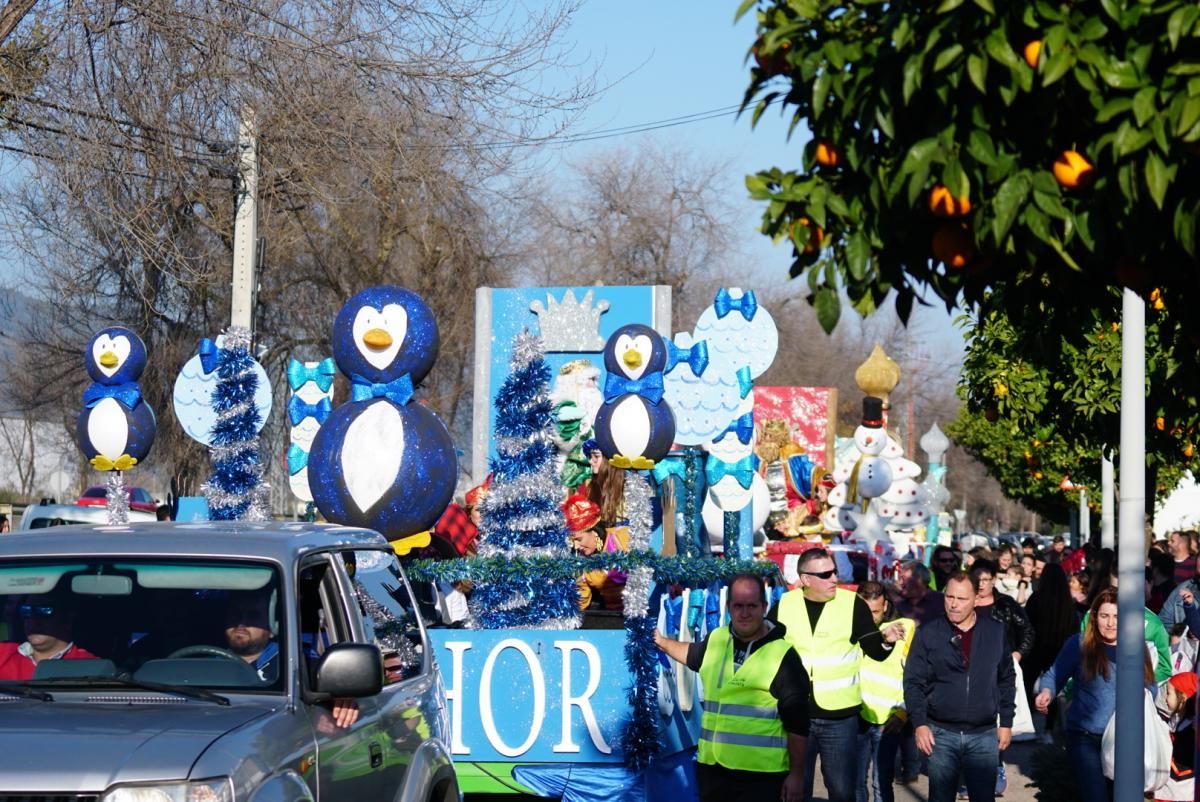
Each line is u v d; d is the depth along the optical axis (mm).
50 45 16797
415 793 7270
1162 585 19641
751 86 4523
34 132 17062
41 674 6258
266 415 13883
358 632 7023
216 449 13609
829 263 4316
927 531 33312
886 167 4180
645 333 11883
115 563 6555
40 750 5324
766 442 24359
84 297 25859
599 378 17750
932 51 4031
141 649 6285
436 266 36312
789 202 4320
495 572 11164
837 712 10383
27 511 26469
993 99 4172
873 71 4121
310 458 11414
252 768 5516
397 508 11156
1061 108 4234
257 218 19047
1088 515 41562
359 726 6688
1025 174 4113
